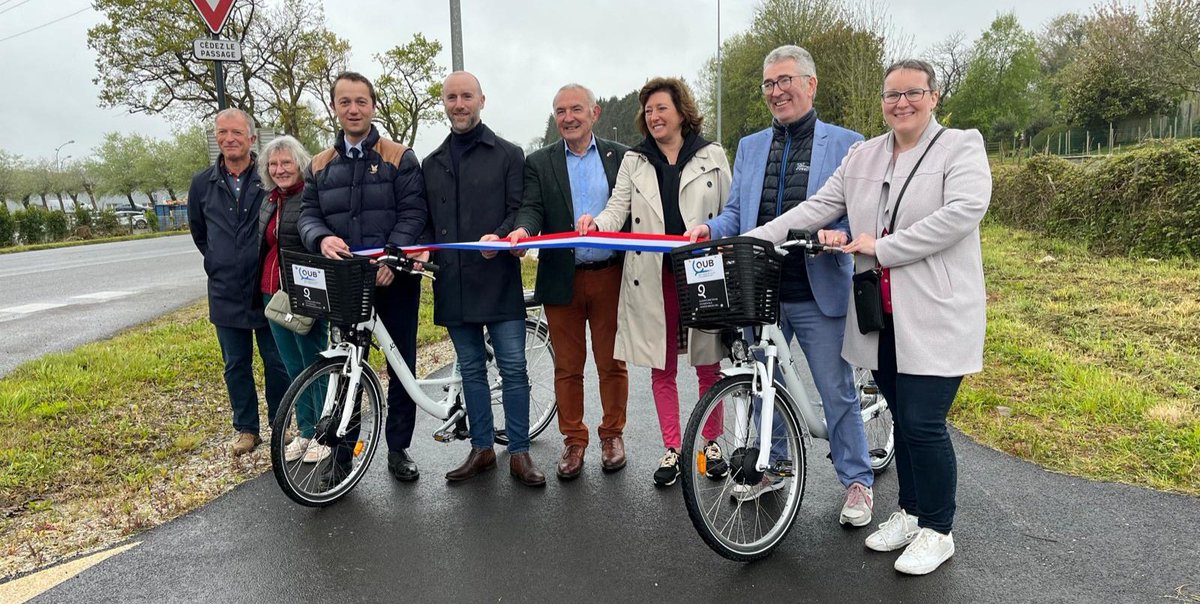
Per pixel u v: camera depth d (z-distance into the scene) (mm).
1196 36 18141
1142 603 2725
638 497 3848
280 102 25969
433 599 2908
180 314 9477
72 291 12570
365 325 3855
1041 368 5648
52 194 74625
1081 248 10727
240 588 3012
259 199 4473
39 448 4598
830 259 3357
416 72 29969
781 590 2924
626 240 3639
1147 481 3758
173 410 5395
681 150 3945
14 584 3074
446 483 4074
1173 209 9578
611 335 4180
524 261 13875
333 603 2893
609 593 2930
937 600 2811
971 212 2748
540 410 4949
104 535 3504
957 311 2848
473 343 4109
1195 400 4734
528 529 3502
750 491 3562
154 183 72938
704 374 4105
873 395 4113
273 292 4363
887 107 2963
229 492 3969
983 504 3584
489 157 3990
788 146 3541
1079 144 27797
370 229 3982
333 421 3734
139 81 24500
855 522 3447
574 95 3986
